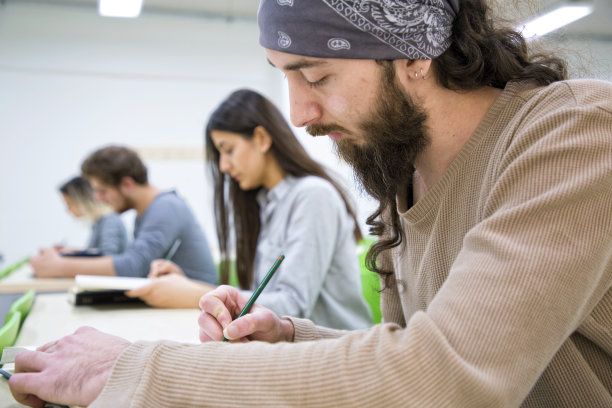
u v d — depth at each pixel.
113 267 2.14
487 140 0.66
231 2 5.19
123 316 1.36
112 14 4.26
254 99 1.65
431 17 0.61
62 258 2.24
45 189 4.93
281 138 1.64
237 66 5.45
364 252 1.88
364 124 0.63
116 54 5.14
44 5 4.96
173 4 5.18
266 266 1.62
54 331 1.18
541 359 0.46
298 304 1.41
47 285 2.03
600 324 0.58
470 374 0.43
